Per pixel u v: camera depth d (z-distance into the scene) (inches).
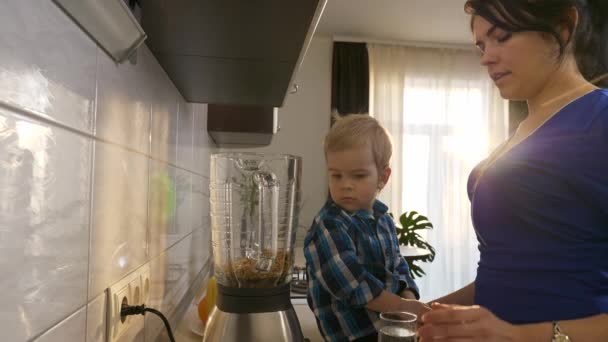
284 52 31.2
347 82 139.7
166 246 38.3
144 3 22.6
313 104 141.6
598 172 23.2
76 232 18.7
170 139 39.8
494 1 25.6
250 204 24.5
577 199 24.1
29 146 14.7
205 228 72.1
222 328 22.6
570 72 27.0
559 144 24.7
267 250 24.0
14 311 13.9
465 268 145.7
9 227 13.6
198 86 42.2
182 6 23.0
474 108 148.4
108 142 22.5
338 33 140.5
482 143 147.9
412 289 43.3
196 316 44.4
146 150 30.9
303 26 25.9
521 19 24.9
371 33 140.1
